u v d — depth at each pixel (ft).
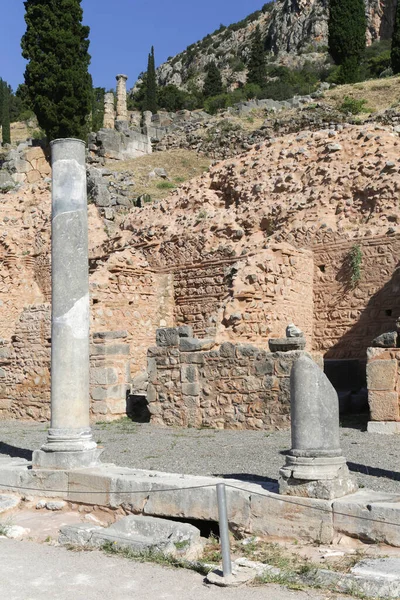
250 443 43.75
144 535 25.79
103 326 75.61
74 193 35.63
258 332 64.18
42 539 26.76
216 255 79.30
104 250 92.22
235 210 85.56
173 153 151.64
